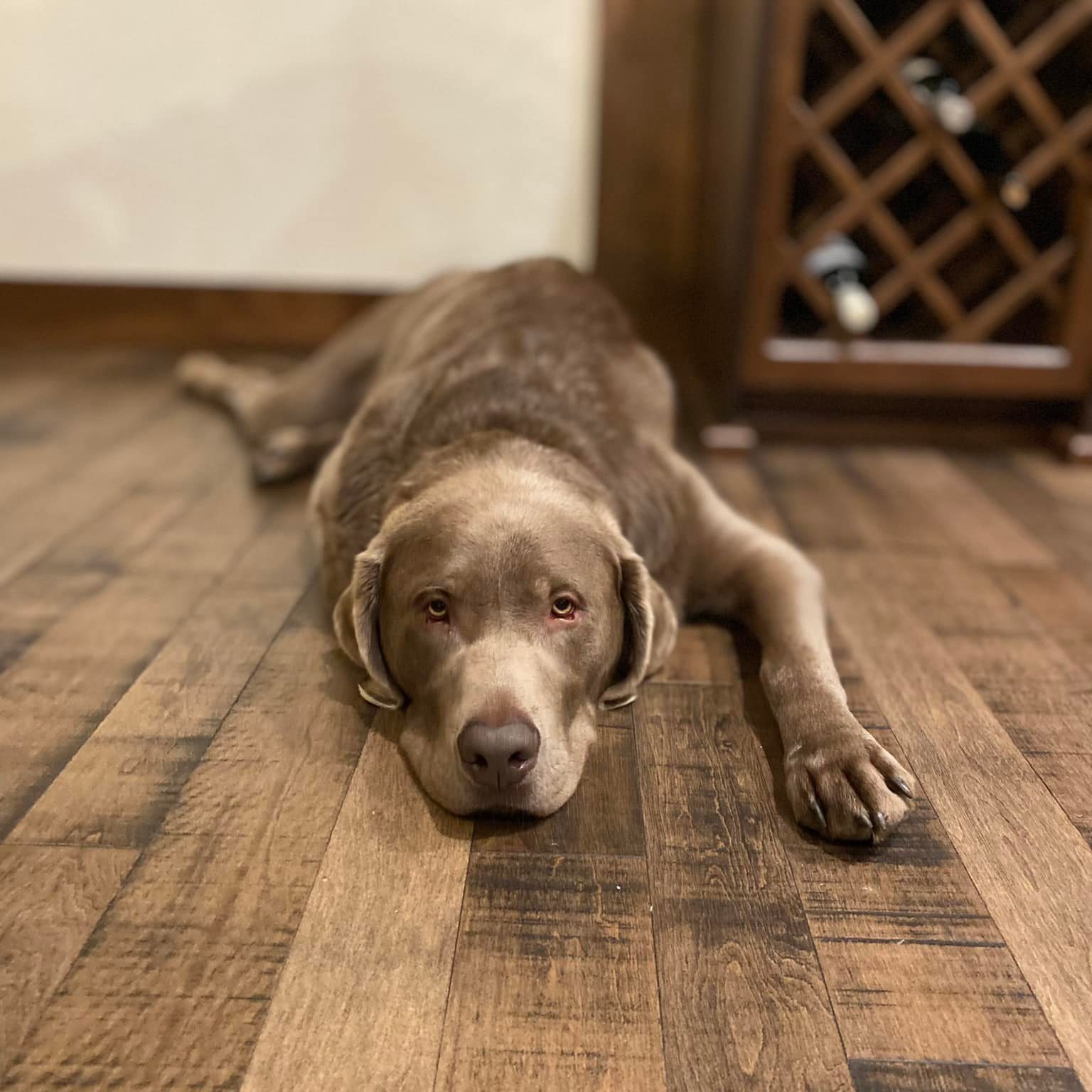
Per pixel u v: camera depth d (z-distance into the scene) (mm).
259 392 2793
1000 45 2492
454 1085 926
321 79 3141
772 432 2861
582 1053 960
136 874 1175
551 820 1279
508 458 1514
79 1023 985
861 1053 968
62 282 3479
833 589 1939
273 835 1241
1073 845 1249
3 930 1095
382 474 1685
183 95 3170
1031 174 2555
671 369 3346
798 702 1411
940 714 1525
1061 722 1510
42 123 3205
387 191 3281
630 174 3289
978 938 1107
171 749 1405
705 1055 960
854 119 2957
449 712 1277
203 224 3342
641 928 1109
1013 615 1846
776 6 2412
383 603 1423
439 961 1062
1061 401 2826
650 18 3107
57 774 1350
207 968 1050
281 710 1498
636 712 1517
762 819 1286
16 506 2248
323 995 1020
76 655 1642
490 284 2127
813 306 2824
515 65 3107
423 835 1248
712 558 1769
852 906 1147
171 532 2125
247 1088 922
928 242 2824
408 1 3037
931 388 2723
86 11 3062
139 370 3352
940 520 2301
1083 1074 953
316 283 3430
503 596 1305
